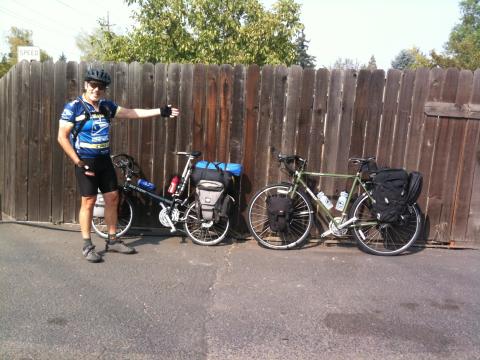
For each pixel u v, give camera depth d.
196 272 4.05
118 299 3.44
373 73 4.68
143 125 4.96
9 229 5.06
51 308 3.25
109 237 4.46
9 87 5.21
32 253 4.37
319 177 4.87
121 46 10.92
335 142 4.80
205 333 2.98
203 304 3.41
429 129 4.73
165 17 10.65
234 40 10.88
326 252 4.72
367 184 4.73
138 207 5.10
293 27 11.21
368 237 4.81
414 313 3.35
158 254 4.49
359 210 4.81
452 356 2.78
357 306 3.44
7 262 4.11
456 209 4.86
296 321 3.18
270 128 4.82
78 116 4.05
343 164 4.83
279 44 11.24
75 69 4.99
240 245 4.87
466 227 4.89
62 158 5.16
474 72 4.63
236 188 4.95
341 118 4.76
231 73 4.79
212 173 4.60
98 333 2.93
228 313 3.27
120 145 5.02
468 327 3.15
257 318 3.21
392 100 4.71
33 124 5.12
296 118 4.79
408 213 4.52
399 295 3.66
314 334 3.01
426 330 3.09
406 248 4.68
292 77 4.73
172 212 4.80
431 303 3.53
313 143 4.82
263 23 10.82
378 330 3.08
